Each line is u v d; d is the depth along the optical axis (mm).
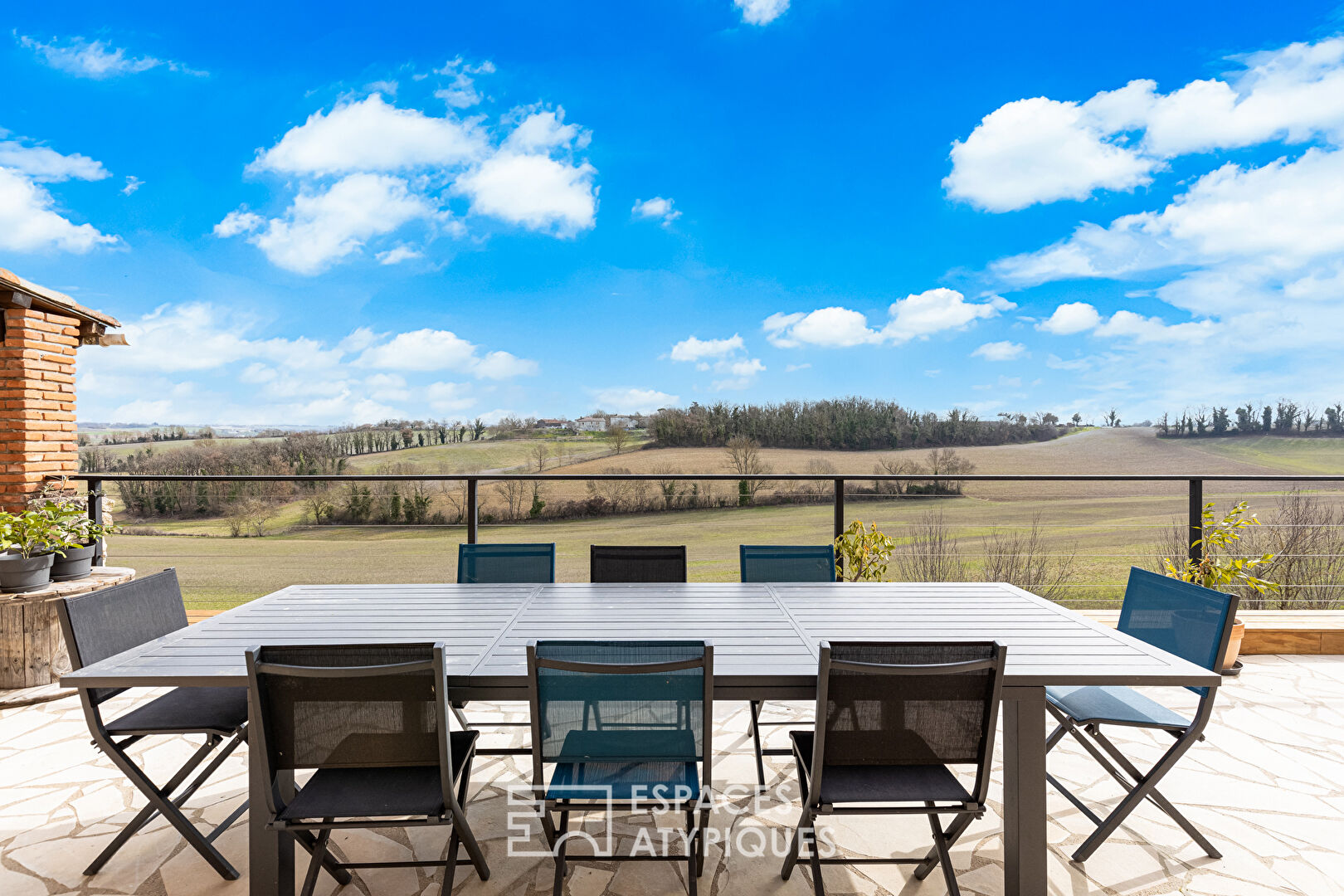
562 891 2238
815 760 1893
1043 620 2609
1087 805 2744
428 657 1799
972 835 2580
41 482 4520
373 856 2439
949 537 9938
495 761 3172
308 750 1845
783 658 2137
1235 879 2283
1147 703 2561
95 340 4961
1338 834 2539
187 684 1958
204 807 2750
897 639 2373
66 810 2707
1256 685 3949
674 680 1887
